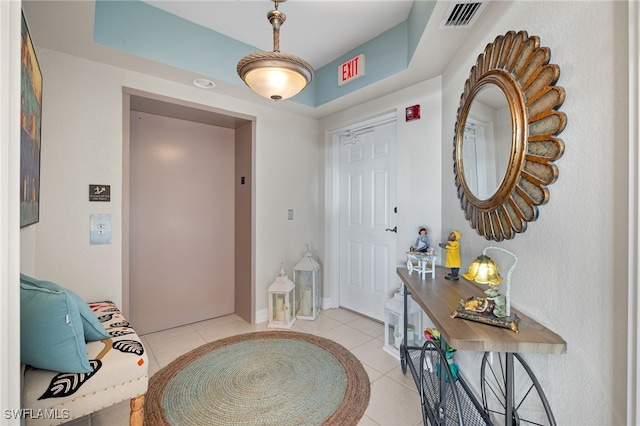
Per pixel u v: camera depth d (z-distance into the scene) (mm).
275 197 3107
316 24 2180
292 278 3254
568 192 953
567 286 963
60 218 1923
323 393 1806
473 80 1583
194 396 1773
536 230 1113
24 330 1112
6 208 543
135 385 1298
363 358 2227
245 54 2438
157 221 2711
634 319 709
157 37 2021
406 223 2502
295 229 3285
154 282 2701
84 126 1996
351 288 3305
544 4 1054
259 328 2803
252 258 2938
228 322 2957
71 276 1966
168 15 2066
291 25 2199
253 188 2936
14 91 564
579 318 914
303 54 2658
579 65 906
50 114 1878
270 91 1529
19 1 575
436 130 2289
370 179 3070
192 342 2492
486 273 1143
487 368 1521
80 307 1312
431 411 1387
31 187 1374
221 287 3123
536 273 1118
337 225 3445
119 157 2129
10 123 557
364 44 2457
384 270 2926
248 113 2869
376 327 2838
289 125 3215
